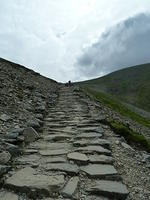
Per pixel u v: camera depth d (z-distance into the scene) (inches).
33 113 609.6
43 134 465.4
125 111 2448.3
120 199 241.4
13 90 775.7
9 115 508.7
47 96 997.8
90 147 373.1
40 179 260.5
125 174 309.6
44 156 340.5
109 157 337.4
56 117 629.9
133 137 492.7
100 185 258.1
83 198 234.8
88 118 597.3
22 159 323.9
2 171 267.1
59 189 244.8
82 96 1230.9
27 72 1904.5
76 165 307.0
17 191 242.2
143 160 382.3
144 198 255.6
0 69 1170.0
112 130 516.4
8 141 356.2
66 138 432.5
